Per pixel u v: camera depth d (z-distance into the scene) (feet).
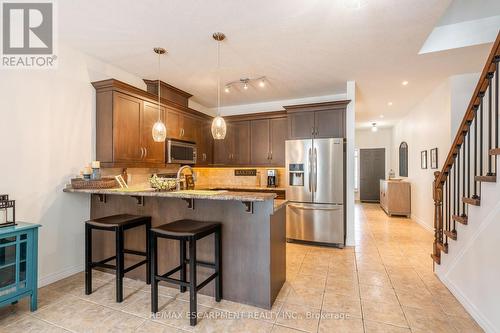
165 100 12.37
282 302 7.62
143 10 7.22
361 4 6.94
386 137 28.96
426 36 8.67
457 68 11.64
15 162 7.94
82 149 9.73
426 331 6.23
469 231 7.11
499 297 5.79
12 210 7.51
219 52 9.80
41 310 7.16
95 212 10.05
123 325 6.48
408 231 16.14
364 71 11.82
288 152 13.76
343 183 12.85
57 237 9.05
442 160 13.88
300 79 12.75
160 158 12.10
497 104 6.41
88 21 7.77
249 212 7.50
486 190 6.37
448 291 8.21
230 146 16.84
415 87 14.32
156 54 9.96
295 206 13.44
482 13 9.18
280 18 7.59
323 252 12.14
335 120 13.33
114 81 9.71
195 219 8.25
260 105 17.33
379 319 6.73
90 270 8.07
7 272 6.75
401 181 21.20
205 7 7.08
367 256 11.55
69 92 9.34
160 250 8.75
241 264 7.63
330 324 6.54
